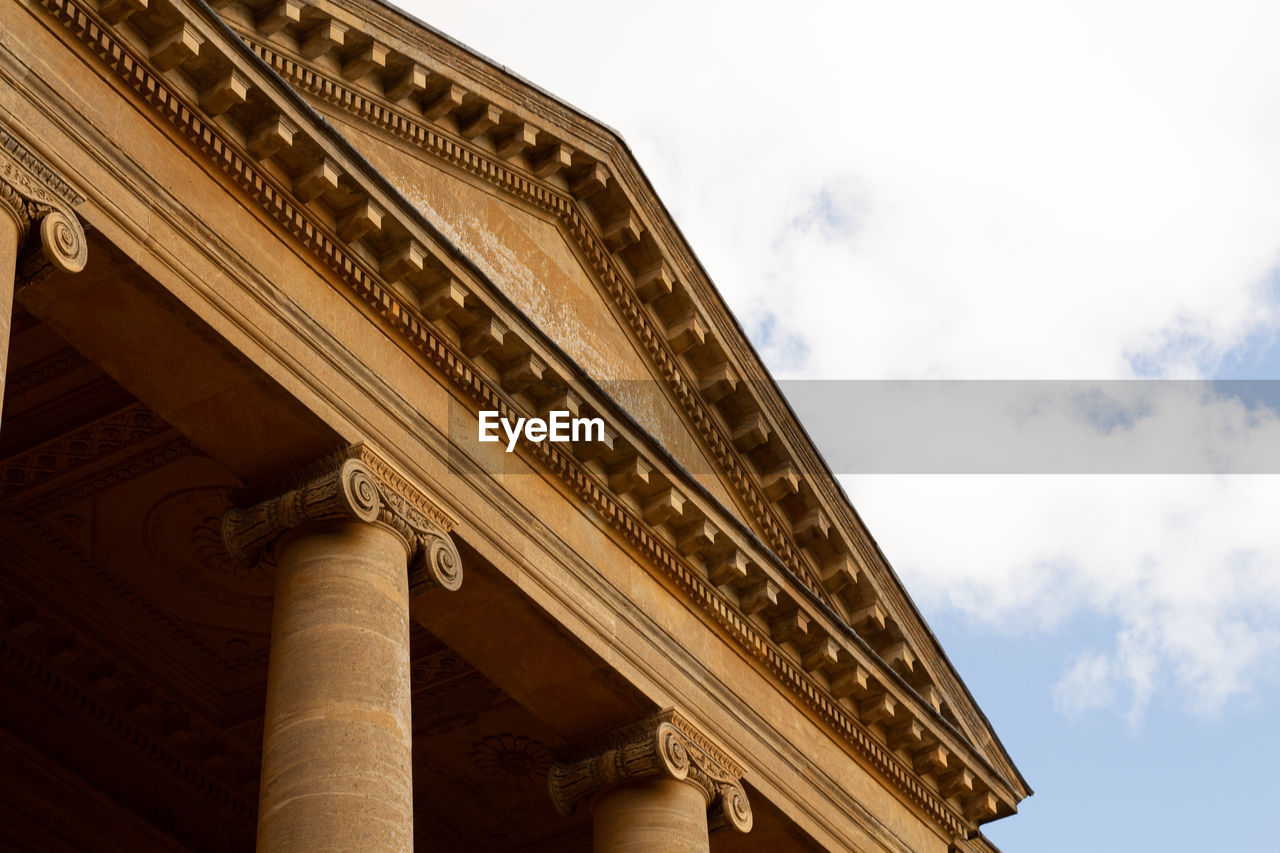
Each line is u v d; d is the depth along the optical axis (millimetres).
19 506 28359
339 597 22969
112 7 22312
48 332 25625
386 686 22531
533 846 34969
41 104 21391
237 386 23453
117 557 29453
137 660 30969
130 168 22344
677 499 29250
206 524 29000
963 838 36438
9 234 20281
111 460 27688
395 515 24188
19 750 30234
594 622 27703
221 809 33031
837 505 34688
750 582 31141
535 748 32906
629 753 28188
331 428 24000
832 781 32750
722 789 29297
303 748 21672
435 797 34094
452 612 26609
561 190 31688
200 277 22828
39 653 30312
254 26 26484
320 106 27562
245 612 30547
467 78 29500
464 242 29500
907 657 35562
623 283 32500
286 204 24359
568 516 28141
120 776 31641
